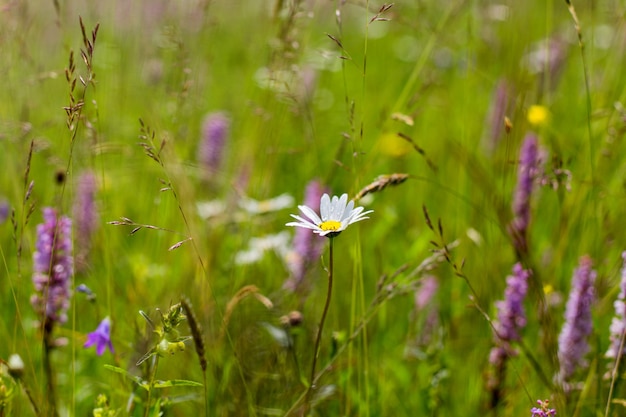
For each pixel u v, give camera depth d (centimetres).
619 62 142
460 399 121
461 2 136
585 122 143
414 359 124
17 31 129
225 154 138
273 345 119
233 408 115
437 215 139
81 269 126
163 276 126
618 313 110
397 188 144
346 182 143
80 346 122
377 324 125
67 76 105
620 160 137
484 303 125
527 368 118
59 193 120
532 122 136
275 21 129
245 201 132
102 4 146
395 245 137
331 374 119
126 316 121
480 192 134
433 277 125
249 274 126
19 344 121
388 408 118
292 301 122
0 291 126
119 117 144
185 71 129
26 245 126
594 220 126
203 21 142
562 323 122
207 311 119
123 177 139
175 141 135
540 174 121
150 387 102
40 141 128
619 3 143
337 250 133
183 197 128
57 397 115
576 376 118
